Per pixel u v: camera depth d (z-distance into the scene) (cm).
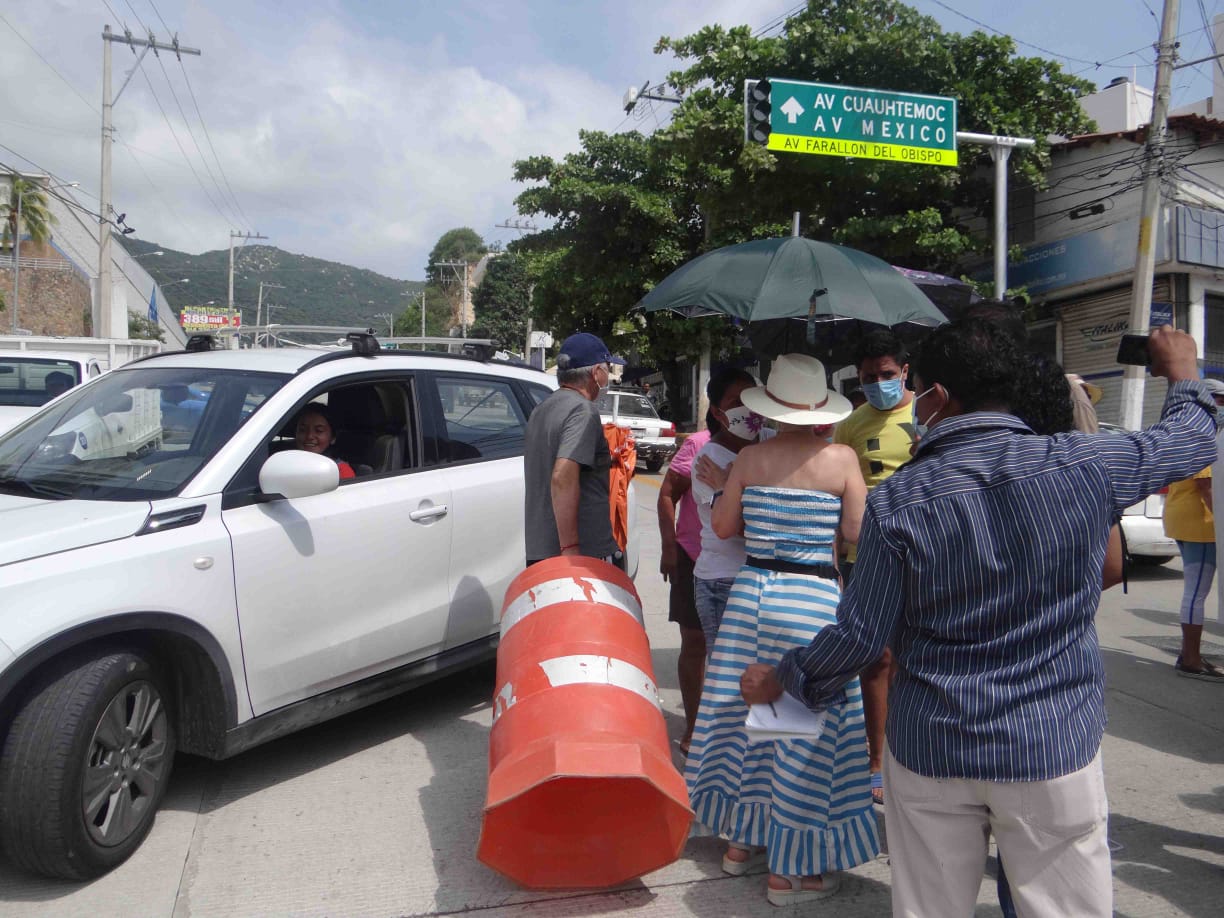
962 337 225
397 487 446
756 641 330
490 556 489
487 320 6900
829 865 316
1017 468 204
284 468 374
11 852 310
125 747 336
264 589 375
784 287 370
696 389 2462
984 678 204
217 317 8719
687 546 439
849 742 322
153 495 366
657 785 289
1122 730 500
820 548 329
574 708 307
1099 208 1775
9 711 313
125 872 333
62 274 4759
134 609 329
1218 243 1706
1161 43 1386
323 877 332
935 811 214
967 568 203
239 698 368
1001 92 1706
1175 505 595
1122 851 364
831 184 1662
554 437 405
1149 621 764
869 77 1642
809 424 317
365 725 482
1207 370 1772
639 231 2350
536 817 316
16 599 307
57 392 1012
